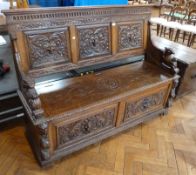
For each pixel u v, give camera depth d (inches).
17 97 66.5
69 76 68.1
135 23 73.4
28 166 58.9
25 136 69.4
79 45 62.8
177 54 89.2
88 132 61.0
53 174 57.0
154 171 59.8
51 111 50.8
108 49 69.7
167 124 78.5
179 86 87.7
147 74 72.2
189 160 64.0
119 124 67.8
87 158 62.4
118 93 60.1
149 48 79.4
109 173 58.3
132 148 66.8
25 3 60.4
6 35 67.4
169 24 156.5
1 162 59.6
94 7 60.1
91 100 56.2
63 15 56.4
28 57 54.6
